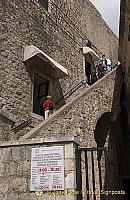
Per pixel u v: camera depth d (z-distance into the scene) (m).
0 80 9.39
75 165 5.70
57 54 13.54
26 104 10.41
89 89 11.23
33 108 11.40
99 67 17.81
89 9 19.20
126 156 16.20
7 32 10.24
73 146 5.79
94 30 19.39
